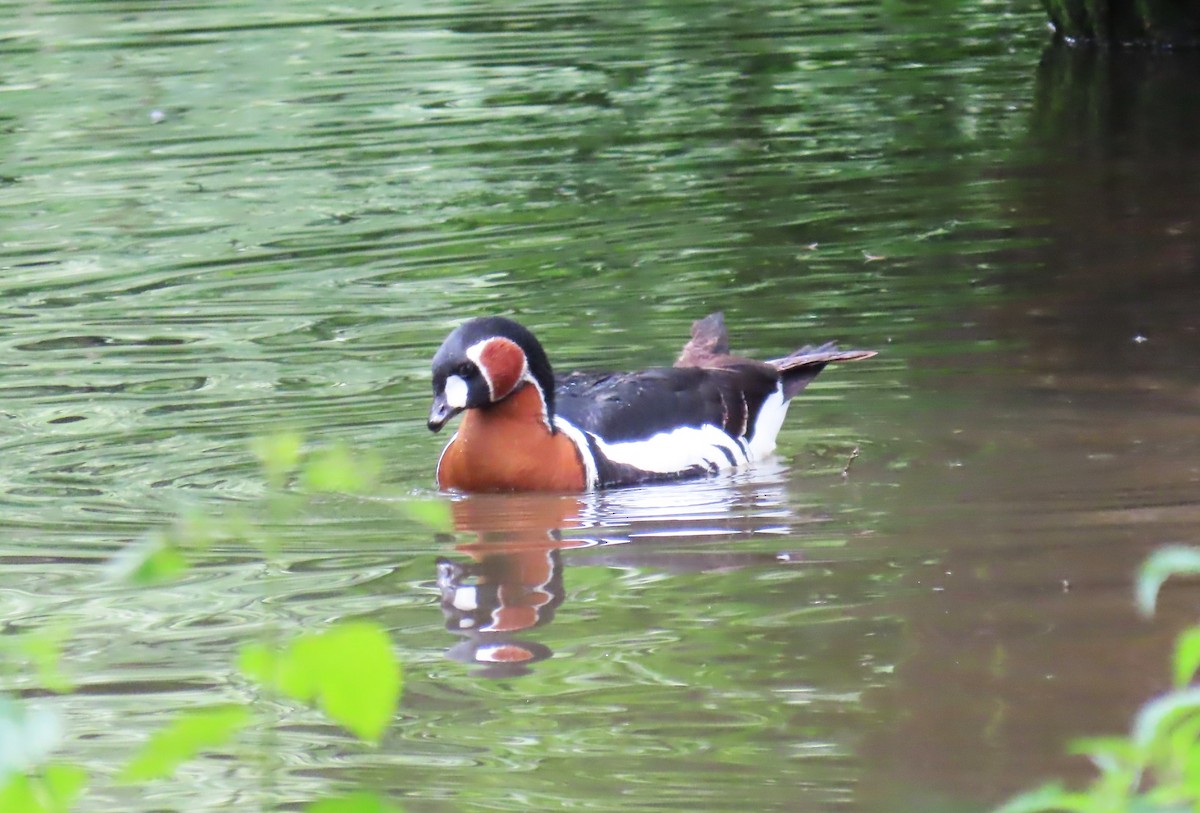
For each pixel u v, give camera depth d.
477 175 21.36
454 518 11.79
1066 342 14.88
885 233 18.48
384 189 20.83
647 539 11.18
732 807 7.49
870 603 9.80
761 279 17.05
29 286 17.55
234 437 13.41
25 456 12.99
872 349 14.98
